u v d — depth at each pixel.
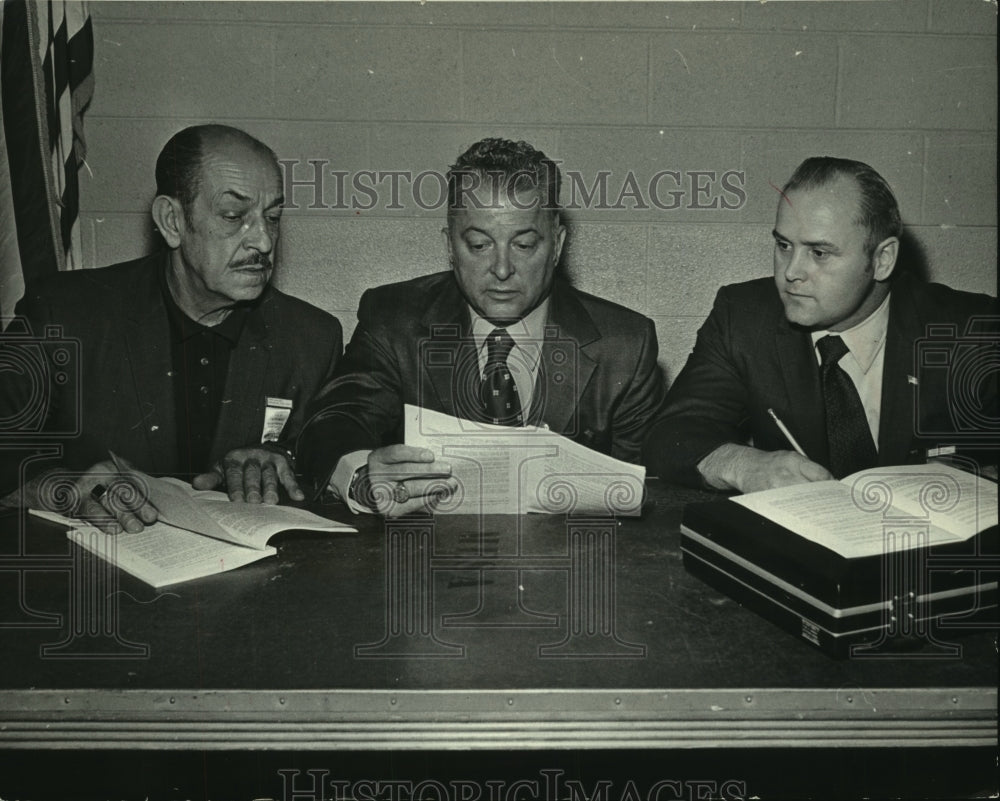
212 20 2.18
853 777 1.83
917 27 2.22
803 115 2.25
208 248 2.20
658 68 2.23
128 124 2.20
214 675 1.13
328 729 1.11
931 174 2.27
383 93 2.22
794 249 2.23
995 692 1.10
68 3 2.14
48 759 1.84
